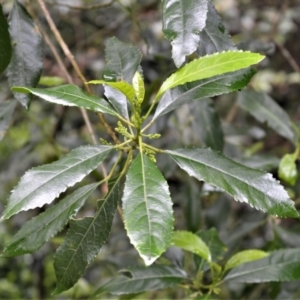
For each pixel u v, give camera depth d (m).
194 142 1.22
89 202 1.57
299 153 0.95
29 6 0.94
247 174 0.61
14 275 1.91
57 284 0.65
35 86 0.75
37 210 1.65
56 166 0.60
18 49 0.75
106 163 0.99
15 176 1.40
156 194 0.57
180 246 0.75
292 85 2.14
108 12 1.78
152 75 1.29
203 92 0.66
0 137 0.84
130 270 0.77
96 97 0.63
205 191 0.86
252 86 1.22
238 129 1.25
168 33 0.58
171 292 1.38
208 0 0.61
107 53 0.71
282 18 1.87
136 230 0.55
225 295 1.17
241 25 1.98
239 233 1.00
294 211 0.60
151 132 0.99
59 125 1.41
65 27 1.82
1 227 1.74
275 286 0.91
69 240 0.64
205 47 0.64
